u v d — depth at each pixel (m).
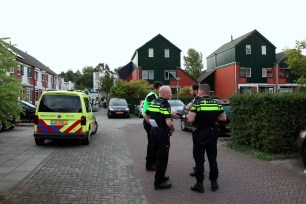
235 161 8.94
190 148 11.37
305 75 16.34
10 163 8.79
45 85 47.19
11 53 5.77
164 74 48.81
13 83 5.61
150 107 6.59
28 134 15.37
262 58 48.19
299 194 5.98
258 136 9.83
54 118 11.41
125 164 8.73
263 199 5.74
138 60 48.22
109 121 24.62
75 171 7.90
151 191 6.32
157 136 6.42
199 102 6.33
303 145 7.76
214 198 5.86
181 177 7.38
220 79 51.91
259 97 9.71
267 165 8.38
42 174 7.59
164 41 48.84
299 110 9.48
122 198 5.88
